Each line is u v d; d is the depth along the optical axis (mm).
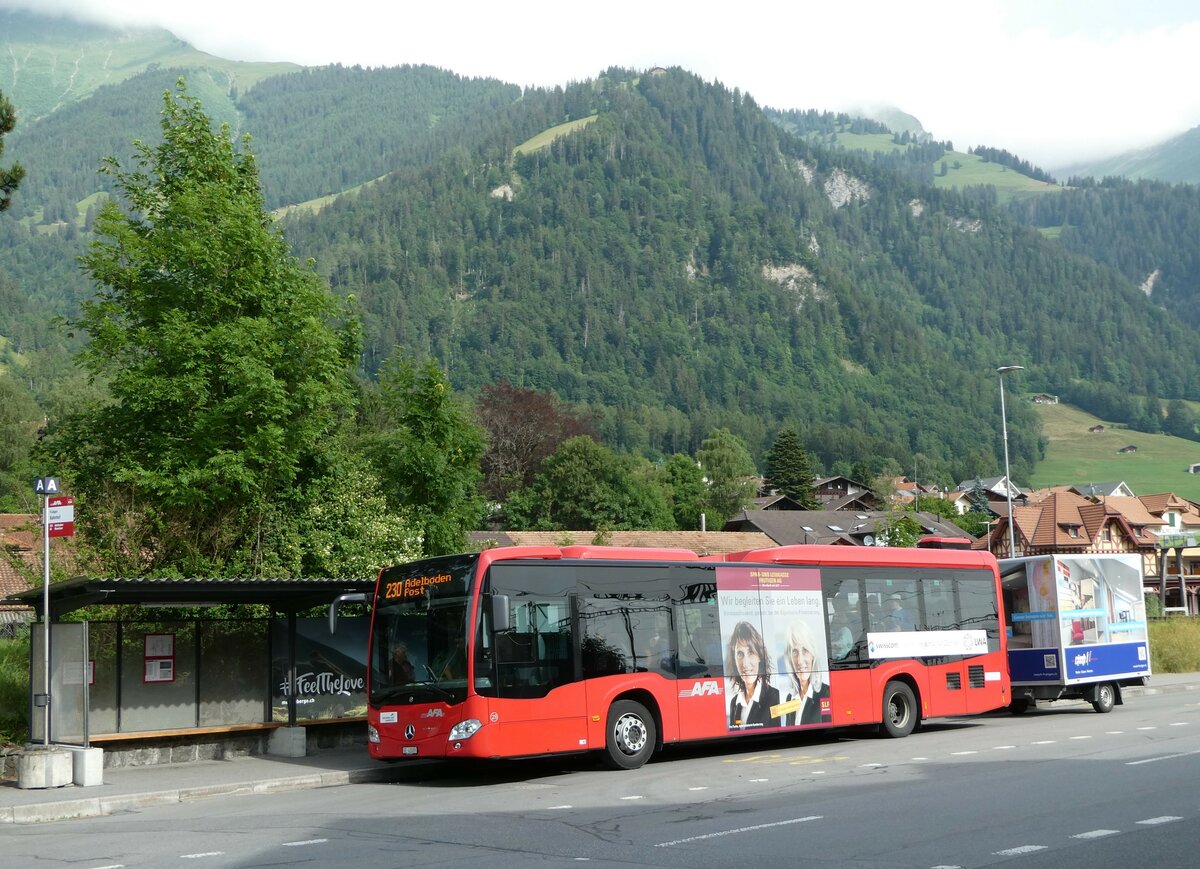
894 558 23438
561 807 14609
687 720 19453
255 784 17734
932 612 23922
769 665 20797
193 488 22547
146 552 24109
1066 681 27406
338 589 19719
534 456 115000
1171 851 10609
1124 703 30703
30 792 17109
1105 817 12484
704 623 20094
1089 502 95875
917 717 23297
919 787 15219
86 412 24469
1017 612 28328
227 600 19812
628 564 19359
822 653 21688
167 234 23438
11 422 102500
